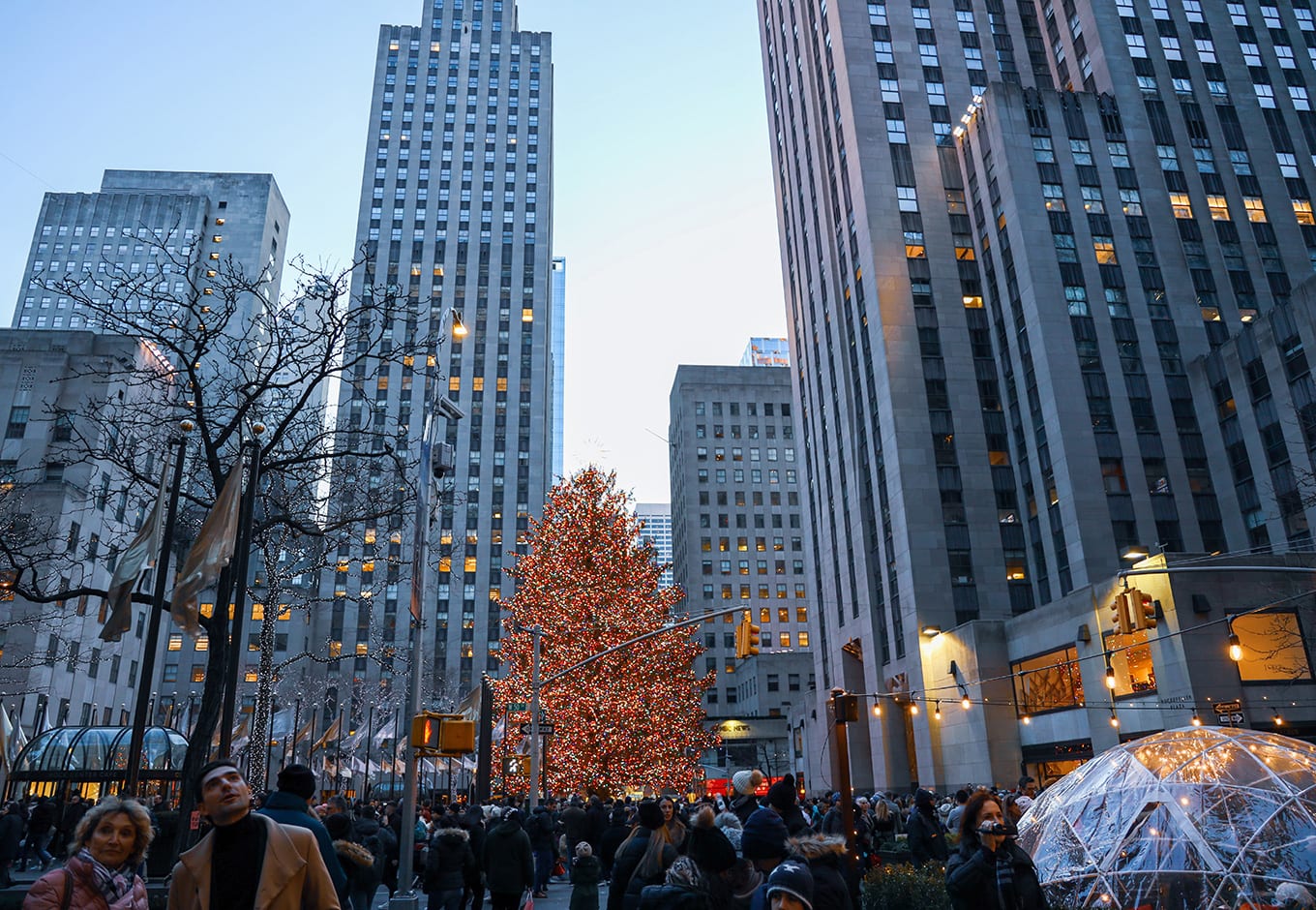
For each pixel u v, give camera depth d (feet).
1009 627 175.01
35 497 196.65
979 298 234.99
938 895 38.32
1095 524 192.65
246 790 16.48
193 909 15.78
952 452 218.38
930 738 190.08
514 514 399.44
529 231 453.58
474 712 124.98
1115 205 223.92
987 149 235.81
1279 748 44.04
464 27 495.00
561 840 81.87
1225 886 38.68
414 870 65.82
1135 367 207.82
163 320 73.61
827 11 275.80
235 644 60.29
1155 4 254.27
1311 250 226.79
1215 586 130.72
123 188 538.47
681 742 150.20
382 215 449.06
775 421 471.62
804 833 30.27
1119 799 44.19
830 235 266.36
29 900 16.63
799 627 435.12
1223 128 238.68
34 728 187.21
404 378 399.44
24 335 235.40
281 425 69.56
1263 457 187.93
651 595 152.15
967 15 271.69
